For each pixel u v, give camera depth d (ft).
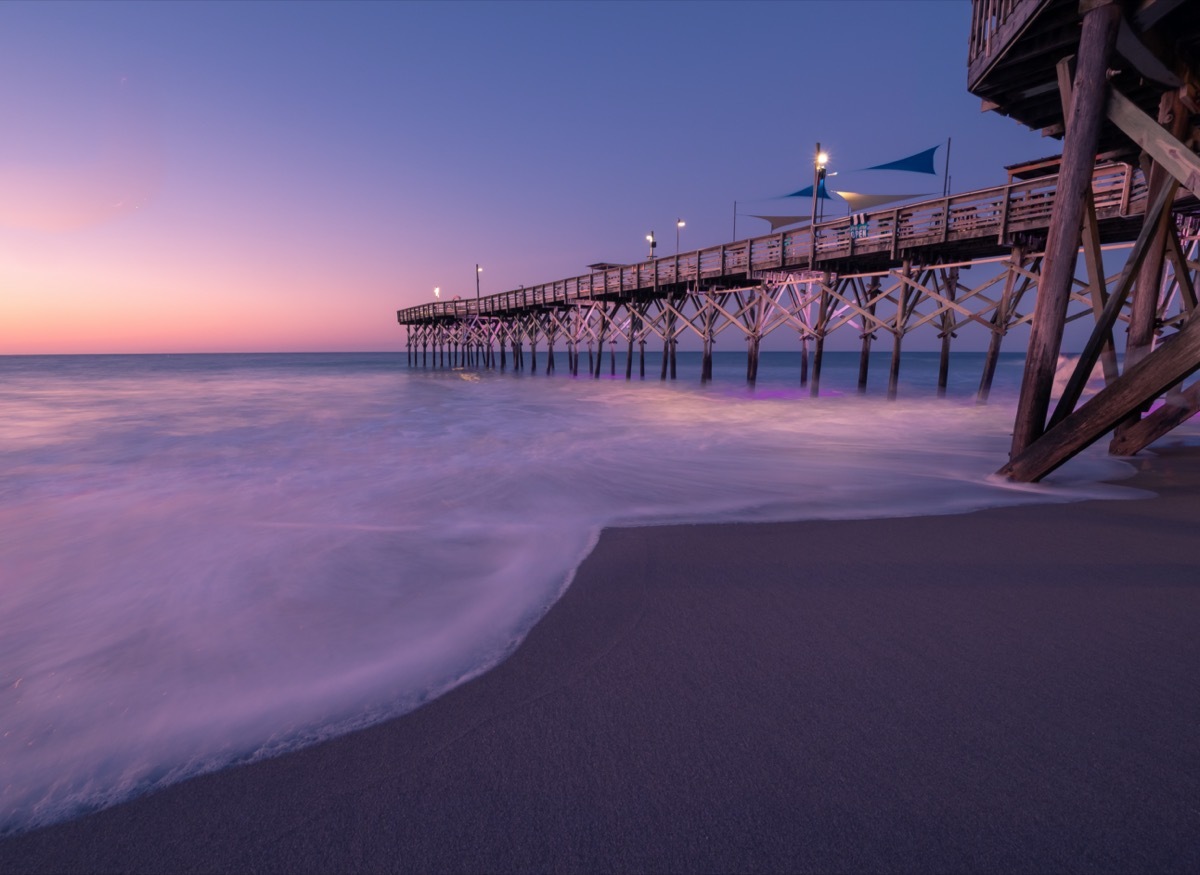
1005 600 9.27
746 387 73.97
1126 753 5.67
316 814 5.23
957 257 47.93
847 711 6.46
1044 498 15.51
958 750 5.76
